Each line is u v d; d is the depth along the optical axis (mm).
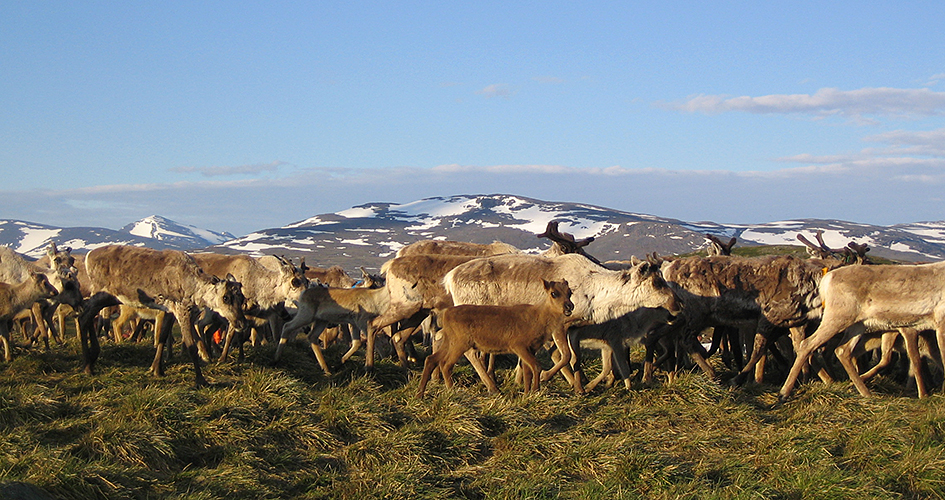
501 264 11172
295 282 13219
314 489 6914
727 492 6930
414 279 11617
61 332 14047
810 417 9242
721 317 11344
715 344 13039
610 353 10680
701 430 8828
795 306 11133
